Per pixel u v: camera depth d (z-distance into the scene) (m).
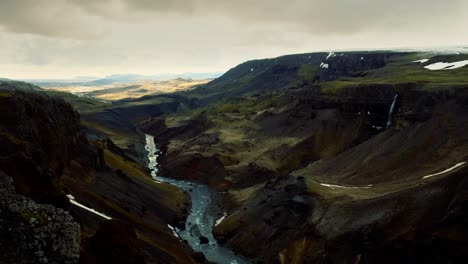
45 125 69.38
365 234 62.12
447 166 75.75
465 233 54.06
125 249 38.47
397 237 58.75
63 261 28.00
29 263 25.98
